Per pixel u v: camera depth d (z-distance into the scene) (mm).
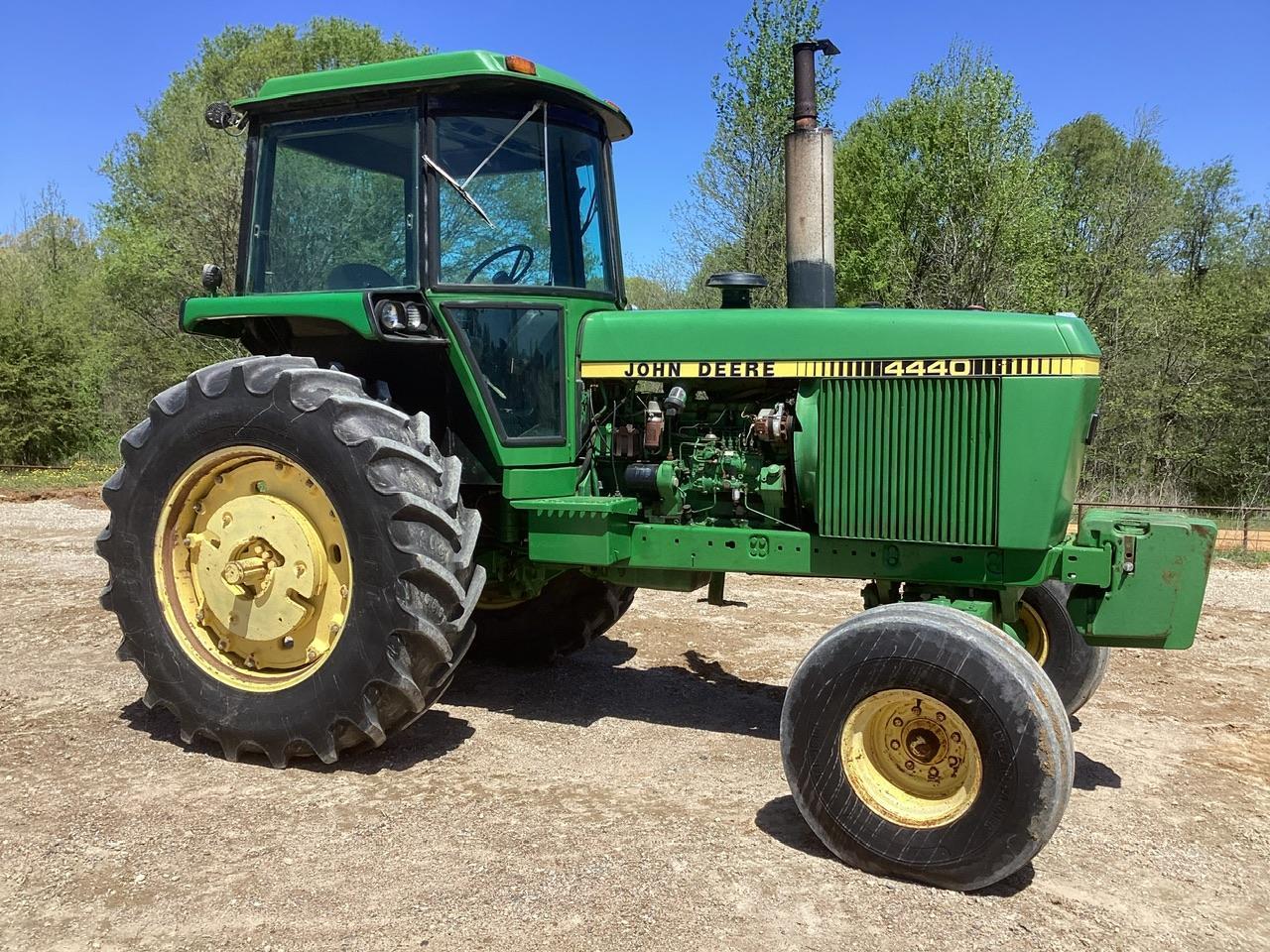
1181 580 3439
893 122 19062
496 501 4258
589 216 4328
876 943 2549
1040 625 4367
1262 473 18297
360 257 4078
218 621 3877
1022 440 3398
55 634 5711
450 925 2570
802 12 16359
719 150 17484
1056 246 19828
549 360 4105
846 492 3682
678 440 4227
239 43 31219
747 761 3910
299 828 3162
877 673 2969
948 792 2930
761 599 7066
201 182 20812
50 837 3053
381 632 3520
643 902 2709
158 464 3893
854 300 20375
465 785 3568
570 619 5207
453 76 3799
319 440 3600
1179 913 2770
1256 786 3744
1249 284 20188
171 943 2482
